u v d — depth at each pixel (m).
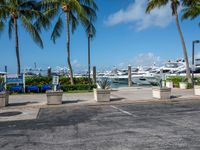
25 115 12.38
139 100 16.47
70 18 28.72
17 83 23.55
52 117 11.71
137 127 9.06
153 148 6.55
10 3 26.34
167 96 16.98
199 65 47.94
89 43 28.62
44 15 26.75
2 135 8.47
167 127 8.93
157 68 66.81
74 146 6.95
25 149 6.83
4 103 14.67
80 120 10.79
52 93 15.27
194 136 7.63
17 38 27.19
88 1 27.61
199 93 18.84
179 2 27.48
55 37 28.59
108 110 13.41
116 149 6.56
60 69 46.38
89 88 25.58
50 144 7.23
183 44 27.50
